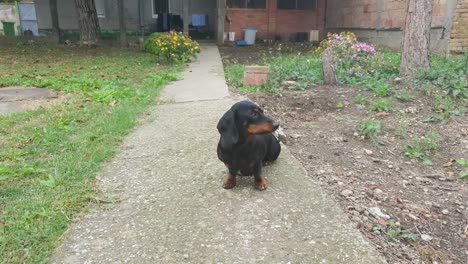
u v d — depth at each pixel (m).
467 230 1.12
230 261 0.88
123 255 0.91
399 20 4.62
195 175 1.33
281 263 0.87
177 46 4.22
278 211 1.09
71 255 0.91
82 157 1.48
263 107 2.24
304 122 2.01
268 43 6.68
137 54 4.94
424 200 1.27
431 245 1.04
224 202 1.14
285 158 1.48
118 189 1.24
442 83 2.48
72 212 1.09
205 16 7.26
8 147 1.61
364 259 0.89
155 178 1.32
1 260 0.88
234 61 4.43
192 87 2.84
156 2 7.26
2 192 1.20
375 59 3.15
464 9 3.65
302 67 3.31
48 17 7.11
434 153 1.66
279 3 6.87
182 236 0.98
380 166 1.51
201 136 1.72
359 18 5.71
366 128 1.82
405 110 2.14
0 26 7.96
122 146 1.63
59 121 1.95
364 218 1.11
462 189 1.36
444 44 3.86
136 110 2.15
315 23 7.04
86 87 2.82
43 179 1.30
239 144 1.10
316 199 1.17
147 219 1.06
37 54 4.84
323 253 0.91
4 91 2.77
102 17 7.21
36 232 0.98
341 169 1.45
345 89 2.60
